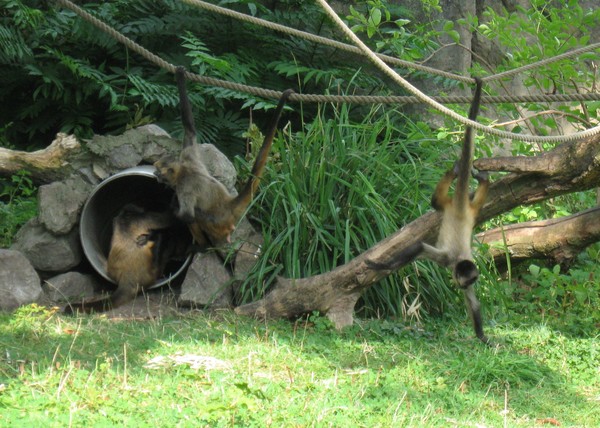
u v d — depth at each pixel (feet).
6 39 40.57
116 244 33.91
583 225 34.50
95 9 46.19
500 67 42.09
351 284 31.32
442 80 45.27
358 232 35.06
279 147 36.94
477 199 27.48
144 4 45.32
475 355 28.17
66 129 43.83
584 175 29.25
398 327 31.50
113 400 20.84
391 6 47.85
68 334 26.78
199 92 43.37
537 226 35.88
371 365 26.50
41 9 45.42
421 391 24.47
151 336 27.48
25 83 45.62
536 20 41.60
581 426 23.02
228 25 45.55
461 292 34.94
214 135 43.57
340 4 48.91
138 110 39.63
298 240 33.73
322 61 47.09
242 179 36.96
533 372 26.86
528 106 41.60
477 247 35.58
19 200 38.78
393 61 26.61
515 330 32.55
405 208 35.70
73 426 18.76
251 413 20.47
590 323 33.42
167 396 21.49
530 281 37.78
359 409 21.84
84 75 40.78
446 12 50.26
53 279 34.01
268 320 31.50
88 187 34.94
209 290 33.53
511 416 23.34
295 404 21.79
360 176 34.53
